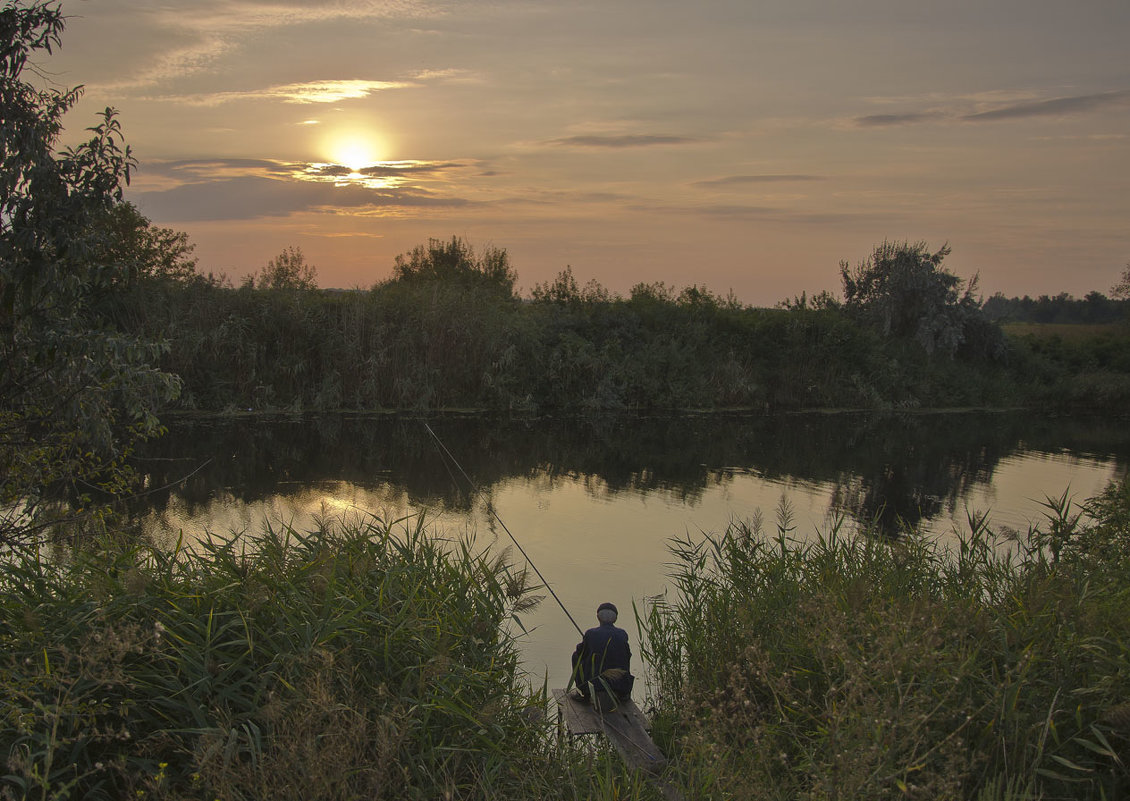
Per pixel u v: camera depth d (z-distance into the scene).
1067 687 4.87
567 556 11.67
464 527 13.13
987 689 4.94
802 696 5.54
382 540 6.48
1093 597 5.80
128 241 24.77
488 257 37.03
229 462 18.12
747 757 4.70
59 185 6.84
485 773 4.75
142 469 17.02
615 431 25.14
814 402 33.09
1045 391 35.88
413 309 28.50
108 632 4.23
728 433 25.50
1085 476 19.12
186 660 4.57
